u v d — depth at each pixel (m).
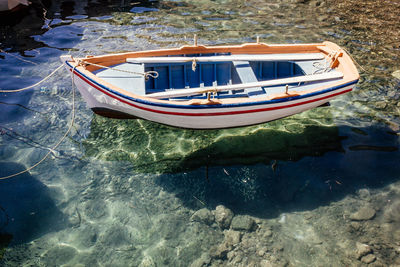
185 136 6.84
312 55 7.22
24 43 9.63
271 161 6.23
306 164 6.16
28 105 7.25
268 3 13.22
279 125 7.18
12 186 5.48
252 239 4.92
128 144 6.53
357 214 5.23
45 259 4.53
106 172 5.91
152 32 10.51
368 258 4.60
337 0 13.57
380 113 7.31
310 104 6.20
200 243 4.88
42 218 5.05
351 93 7.91
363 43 10.03
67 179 5.72
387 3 13.29
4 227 4.86
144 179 5.83
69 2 12.71
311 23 11.47
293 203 5.48
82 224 5.03
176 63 6.87
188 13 12.07
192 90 5.67
